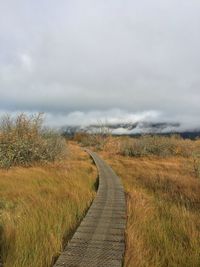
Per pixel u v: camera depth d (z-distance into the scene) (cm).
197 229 1130
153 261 854
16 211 1290
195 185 2081
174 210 1344
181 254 895
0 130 2836
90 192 1897
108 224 1188
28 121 2978
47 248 885
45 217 1152
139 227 1118
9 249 873
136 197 1669
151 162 3916
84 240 1008
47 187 1820
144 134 5203
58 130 3391
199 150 4888
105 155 5166
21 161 2730
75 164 3331
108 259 866
